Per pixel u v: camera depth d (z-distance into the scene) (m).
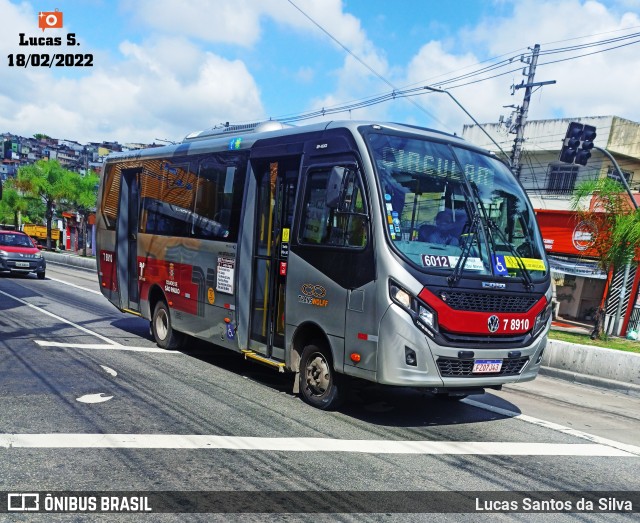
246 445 5.12
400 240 5.62
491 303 5.89
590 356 10.09
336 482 4.44
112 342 9.66
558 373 10.37
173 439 5.15
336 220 6.14
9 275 21.69
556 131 26.39
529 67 20.52
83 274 25.67
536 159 27.50
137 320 12.45
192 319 8.56
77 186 43.66
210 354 9.33
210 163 8.35
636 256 13.72
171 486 4.18
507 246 6.26
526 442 5.90
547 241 19.88
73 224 56.78
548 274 6.57
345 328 5.91
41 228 60.75
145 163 10.26
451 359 5.61
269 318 7.20
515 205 6.62
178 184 9.13
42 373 7.18
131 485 4.16
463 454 5.34
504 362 5.98
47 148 151.88
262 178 7.46
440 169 6.22
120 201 10.91
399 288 5.46
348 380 6.29
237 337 7.49
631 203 13.66
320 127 6.62
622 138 25.36
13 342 8.95
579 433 6.41
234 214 7.64
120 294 10.87
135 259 10.50
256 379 7.77
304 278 6.49
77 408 5.87
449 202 6.09
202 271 8.29
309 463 4.79
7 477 4.18
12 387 6.48
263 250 7.39
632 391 9.30
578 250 18.91
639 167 26.50
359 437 5.59
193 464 4.61
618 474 5.14
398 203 5.77
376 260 5.60
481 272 5.90
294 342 6.70
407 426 6.12
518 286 6.13
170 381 7.27
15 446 4.76
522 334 6.20
